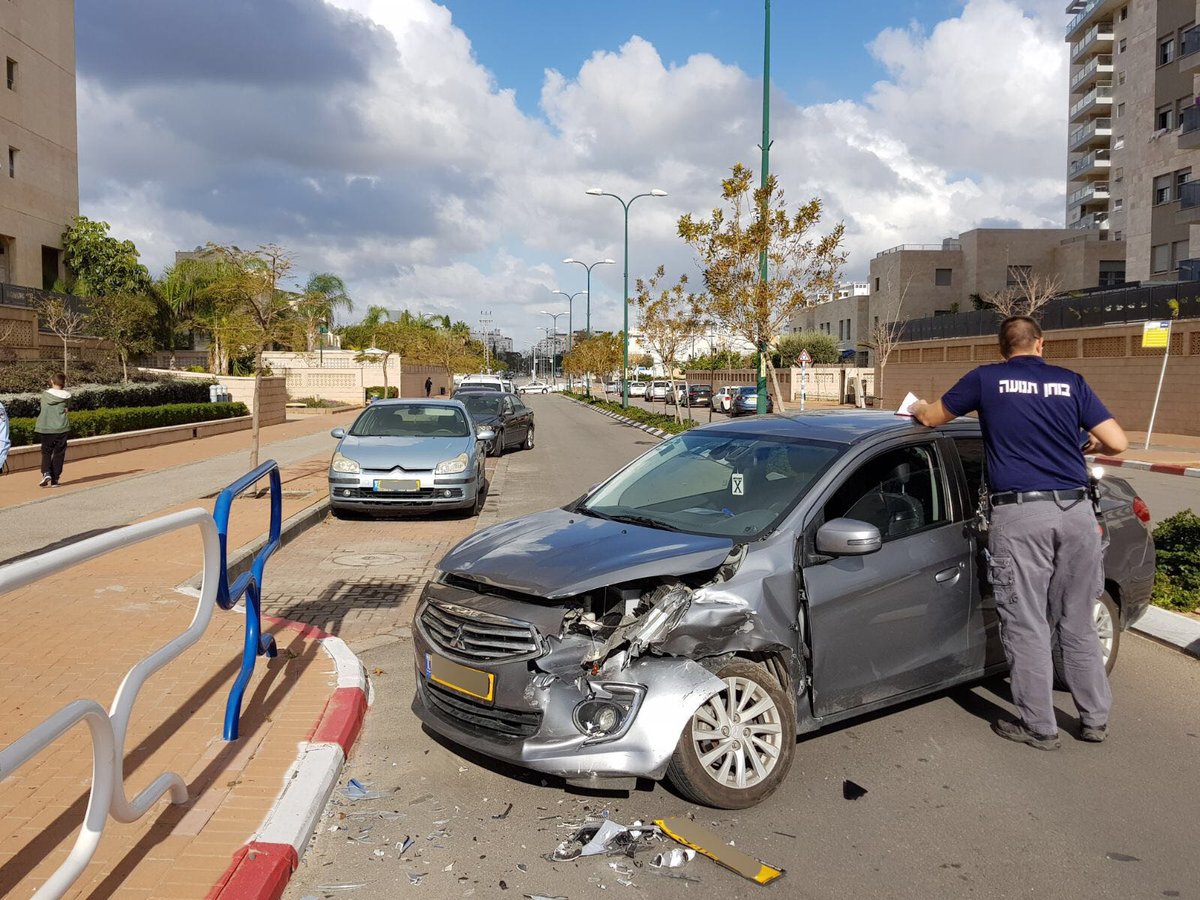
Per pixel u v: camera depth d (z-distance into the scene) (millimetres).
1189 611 6852
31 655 5684
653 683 3709
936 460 4941
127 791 3846
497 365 103812
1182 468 17375
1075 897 3256
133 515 11234
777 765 3963
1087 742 4590
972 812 3883
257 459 14367
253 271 14312
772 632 4043
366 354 50812
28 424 17422
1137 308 27641
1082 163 58156
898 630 4516
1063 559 4422
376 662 6035
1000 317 34562
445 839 3684
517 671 3842
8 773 2211
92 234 38688
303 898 3279
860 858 3518
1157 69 38812
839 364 62656
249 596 4605
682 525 4590
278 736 4473
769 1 21469
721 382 70250
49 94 38656
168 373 32344
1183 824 3779
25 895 3094
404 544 10234
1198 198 31938
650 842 3635
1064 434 4355
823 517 4438
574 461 19906
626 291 41906
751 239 19250
